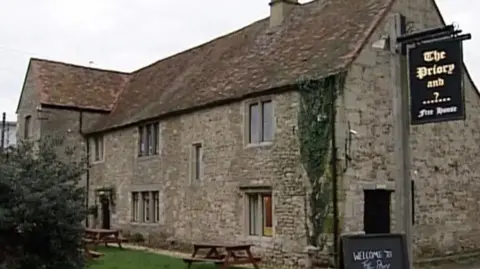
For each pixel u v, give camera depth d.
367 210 14.30
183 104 18.95
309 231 14.05
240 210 16.14
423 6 16.09
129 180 21.75
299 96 14.55
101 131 23.66
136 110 22.52
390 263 7.21
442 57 7.90
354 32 15.25
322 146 14.01
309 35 17.00
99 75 27.69
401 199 8.26
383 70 14.81
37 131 24.67
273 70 16.31
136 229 21.09
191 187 18.25
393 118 14.79
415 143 15.78
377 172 14.49
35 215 9.12
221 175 17.00
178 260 15.39
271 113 15.45
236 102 16.56
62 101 25.00
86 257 10.70
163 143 19.91
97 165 23.95
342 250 7.12
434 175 16.16
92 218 23.77
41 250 9.46
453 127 16.88
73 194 9.77
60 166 9.96
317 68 14.73
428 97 7.99
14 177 9.27
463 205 16.86
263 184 15.43
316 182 14.02
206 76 19.83
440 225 16.09
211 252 14.47
